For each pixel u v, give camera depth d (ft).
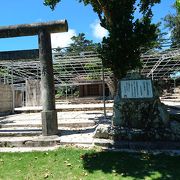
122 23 35.17
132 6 36.78
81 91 116.67
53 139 30.91
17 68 73.67
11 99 65.36
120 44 35.04
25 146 30.86
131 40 34.91
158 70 88.17
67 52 55.67
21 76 86.79
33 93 76.74
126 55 35.24
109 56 35.55
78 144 29.48
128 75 34.12
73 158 25.14
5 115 60.34
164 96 96.68
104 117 44.14
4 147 30.96
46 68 32.45
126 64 35.37
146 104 30.27
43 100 32.81
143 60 68.28
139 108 30.32
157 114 30.04
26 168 23.59
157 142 28.14
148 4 43.70
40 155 26.58
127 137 29.14
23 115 59.26
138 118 30.25
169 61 76.84
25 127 41.86
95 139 29.84
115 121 31.04
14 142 31.09
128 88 31.17
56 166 23.63
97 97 107.65
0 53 33.47
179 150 26.86
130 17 36.22
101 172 21.80
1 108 60.34
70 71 81.05
